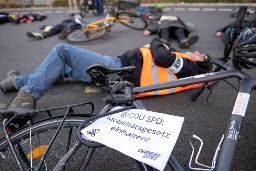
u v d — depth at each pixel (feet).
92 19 22.41
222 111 7.66
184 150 6.07
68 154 3.51
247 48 3.61
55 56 7.41
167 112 7.70
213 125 7.02
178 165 3.35
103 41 15.44
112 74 4.51
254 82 3.85
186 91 8.82
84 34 15.19
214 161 3.32
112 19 15.65
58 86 9.41
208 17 21.25
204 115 7.48
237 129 3.34
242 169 5.46
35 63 12.14
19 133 4.25
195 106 7.96
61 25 17.44
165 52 7.54
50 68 7.27
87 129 3.46
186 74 7.86
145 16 18.53
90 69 4.39
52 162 5.64
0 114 7.14
